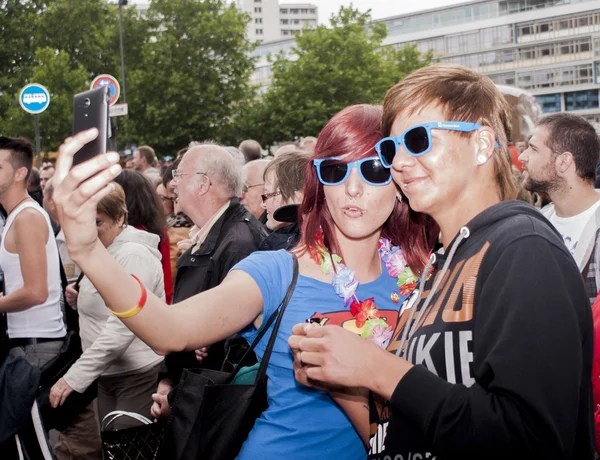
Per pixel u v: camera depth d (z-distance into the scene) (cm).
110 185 137
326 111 3759
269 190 387
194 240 384
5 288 364
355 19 4081
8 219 365
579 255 333
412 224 210
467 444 121
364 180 186
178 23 3700
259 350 186
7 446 317
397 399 130
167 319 152
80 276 395
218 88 3650
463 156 148
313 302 185
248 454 182
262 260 185
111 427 292
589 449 134
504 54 10119
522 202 142
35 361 361
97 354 346
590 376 133
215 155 357
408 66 4712
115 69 4125
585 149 345
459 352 133
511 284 124
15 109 3167
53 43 4162
